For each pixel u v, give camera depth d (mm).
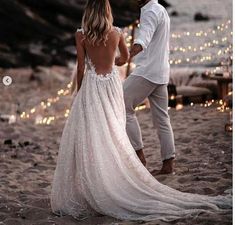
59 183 4914
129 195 4832
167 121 5914
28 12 21609
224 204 4785
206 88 10352
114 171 4844
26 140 8641
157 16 5531
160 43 5680
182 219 4480
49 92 14992
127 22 17328
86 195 4809
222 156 6527
